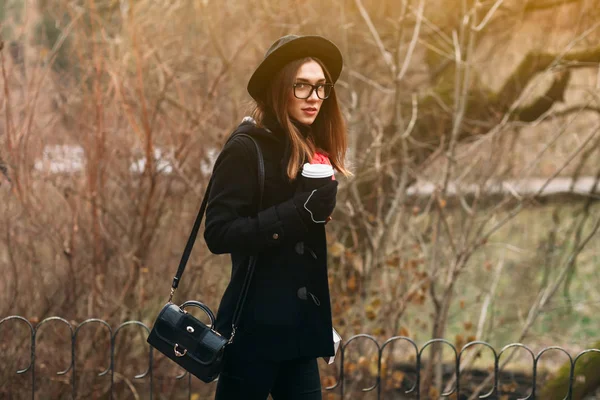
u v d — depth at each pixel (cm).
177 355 265
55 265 645
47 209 633
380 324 659
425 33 772
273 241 250
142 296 635
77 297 619
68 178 644
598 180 745
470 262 802
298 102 265
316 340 269
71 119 668
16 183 586
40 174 629
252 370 265
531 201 698
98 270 632
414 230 684
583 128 771
